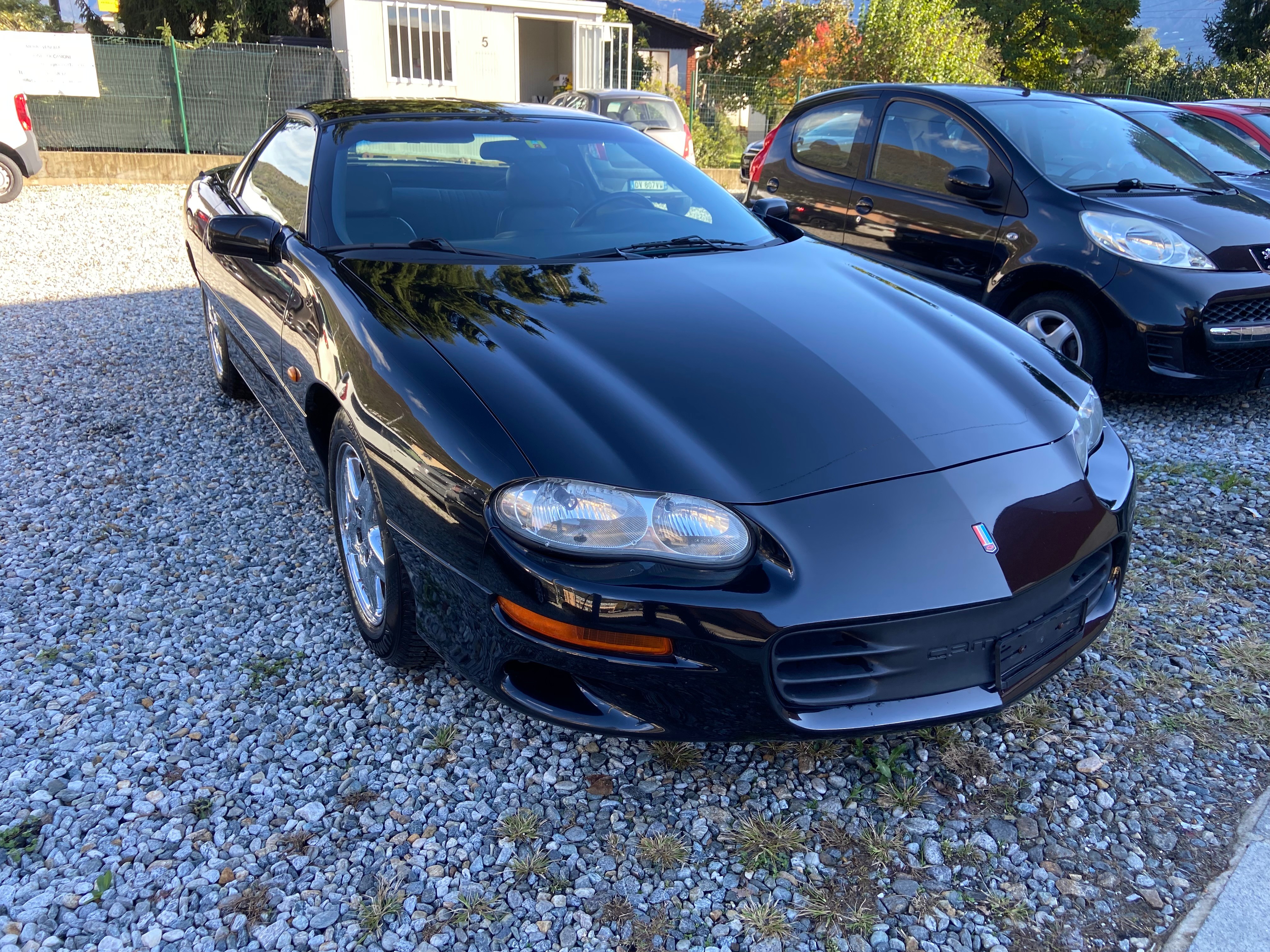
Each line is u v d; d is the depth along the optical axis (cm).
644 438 178
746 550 167
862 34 1806
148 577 282
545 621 171
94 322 567
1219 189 480
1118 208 428
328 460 249
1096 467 215
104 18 1803
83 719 216
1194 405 461
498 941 161
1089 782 203
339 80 1308
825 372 205
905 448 188
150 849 179
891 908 171
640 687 171
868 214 524
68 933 160
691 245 282
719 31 3014
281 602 271
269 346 290
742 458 179
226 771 201
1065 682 237
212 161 1229
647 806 194
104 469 360
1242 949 160
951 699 181
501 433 179
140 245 812
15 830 182
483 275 240
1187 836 188
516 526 170
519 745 211
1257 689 234
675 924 166
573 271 249
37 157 1011
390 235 264
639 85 1892
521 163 302
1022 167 456
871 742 214
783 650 169
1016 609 180
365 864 177
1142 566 297
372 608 235
